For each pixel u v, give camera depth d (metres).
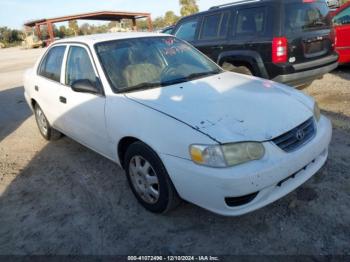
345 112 5.06
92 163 4.30
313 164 2.95
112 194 3.52
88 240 2.86
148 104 2.97
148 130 2.81
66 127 4.23
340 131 4.39
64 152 4.75
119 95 3.23
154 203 3.01
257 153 2.48
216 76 3.71
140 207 3.24
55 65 4.42
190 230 2.85
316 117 3.08
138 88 3.34
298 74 5.37
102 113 3.34
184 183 2.59
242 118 2.67
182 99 3.01
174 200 2.84
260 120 2.66
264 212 2.96
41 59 4.91
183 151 2.55
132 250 2.70
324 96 6.02
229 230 2.80
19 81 12.30
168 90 3.24
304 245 2.55
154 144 2.74
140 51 3.76
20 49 45.88
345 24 7.17
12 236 3.02
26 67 17.77
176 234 2.82
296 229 2.72
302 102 3.09
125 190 3.57
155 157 2.78
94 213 3.23
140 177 3.09
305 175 2.83
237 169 2.40
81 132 3.88
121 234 2.89
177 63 3.82
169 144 2.64
